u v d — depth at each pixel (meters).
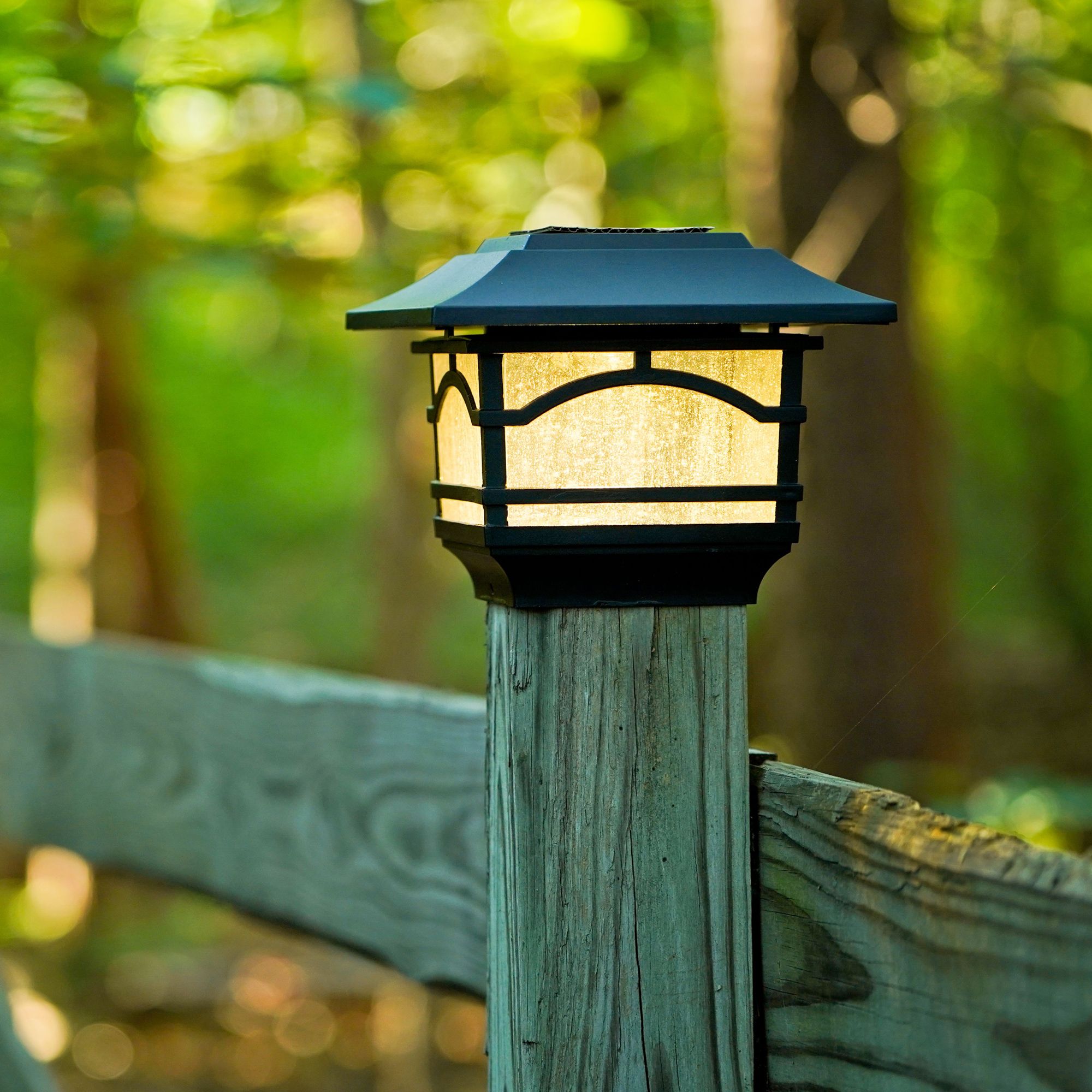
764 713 6.71
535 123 6.50
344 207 5.57
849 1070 1.46
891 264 5.32
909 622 5.39
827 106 5.07
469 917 2.29
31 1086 3.19
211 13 5.11
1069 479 10.83
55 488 12.33
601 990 1.55
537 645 1.52
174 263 4.84
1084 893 1.20
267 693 2.81
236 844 2.92
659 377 1.41
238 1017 9.33
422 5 6.89
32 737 3.56
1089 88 5.15
